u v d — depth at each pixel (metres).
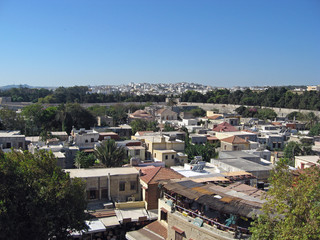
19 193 24.44
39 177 26.88
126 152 61.78
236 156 48.00
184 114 151.75
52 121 102.44
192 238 24.81
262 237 20.11
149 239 28.66
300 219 18.95
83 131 72.88
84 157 56.12
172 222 27.06
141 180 35.91
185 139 78.00
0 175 23.70
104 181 35.53
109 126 111.25
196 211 25.91
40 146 60.72
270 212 20.69
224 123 103.62
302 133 107.50
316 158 51.12
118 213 32.91
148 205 34.06
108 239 31.83
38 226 24.08
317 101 167.12
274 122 132.88
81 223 26.52
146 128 102.56
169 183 28.91
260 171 37.88
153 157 62.72
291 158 71.44
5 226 21.86
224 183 30.59
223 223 24.03
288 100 183.62
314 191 19.41
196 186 27.56
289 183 21.75
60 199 25.50
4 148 61.69
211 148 66.69
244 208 22.27
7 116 91.31
